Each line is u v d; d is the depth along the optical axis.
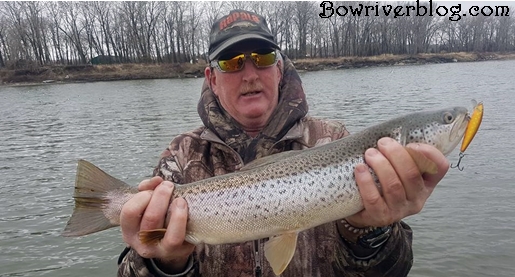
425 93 7.09
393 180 0.59
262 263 0.70
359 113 5.07
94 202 0.70
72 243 1.83
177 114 5.82
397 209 0.61
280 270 0.65
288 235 0.68
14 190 2.57
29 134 4.73
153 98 8.74
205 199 0.68
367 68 19.00
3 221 2.08
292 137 0.76
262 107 0.76
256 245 0.71
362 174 0.61
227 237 0.68
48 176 2.87
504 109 4.55
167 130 4.51
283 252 0.66
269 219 0.68
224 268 0.70
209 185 0.69
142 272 0.64
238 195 0.69
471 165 2.51
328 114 5.07
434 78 10.84
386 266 0.65
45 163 3.25
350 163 0.69
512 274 1.46
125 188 0.71
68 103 8.34
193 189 0.69
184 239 0.65
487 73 11.73
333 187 0.68
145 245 0.62
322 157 0.71
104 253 1.75
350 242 0.66
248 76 0.74
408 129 0.73
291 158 0.71
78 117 6.07
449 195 2.09
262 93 0.76
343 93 7.72
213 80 0.83
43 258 1.71
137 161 3.14
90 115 6.25
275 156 0.72
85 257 1.71
